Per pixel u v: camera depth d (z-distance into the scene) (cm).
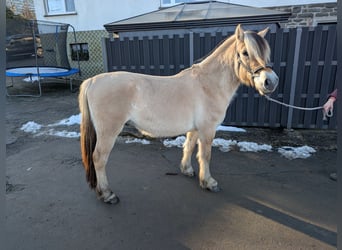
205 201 252
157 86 241
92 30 912
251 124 462
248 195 260
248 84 242
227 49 249
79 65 886
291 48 415
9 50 749
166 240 201
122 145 394
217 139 406
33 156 360
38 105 633
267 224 217
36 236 206
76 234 209
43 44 783
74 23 920
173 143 399
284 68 428
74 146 394
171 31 553
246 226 215
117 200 251
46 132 455
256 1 723
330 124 431
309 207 239
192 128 258
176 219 226
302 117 443
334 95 264
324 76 413
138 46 477
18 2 1375
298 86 429
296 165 321
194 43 450
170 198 258
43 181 293
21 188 278
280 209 237
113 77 237
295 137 411
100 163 242
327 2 680
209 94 249
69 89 821
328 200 249
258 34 223
